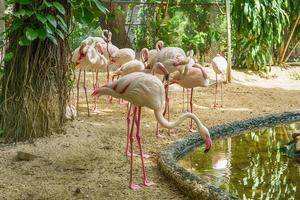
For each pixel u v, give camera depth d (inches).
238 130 259.6
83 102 325.1
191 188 161.8
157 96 176.9
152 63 251.1
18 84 226.1
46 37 224.7
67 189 172.4
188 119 280.1
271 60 478.6
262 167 199.0
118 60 319.3
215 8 490.0
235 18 450.6
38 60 227.0
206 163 205.0
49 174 187.6
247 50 468.8
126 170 193.2
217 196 150.8
